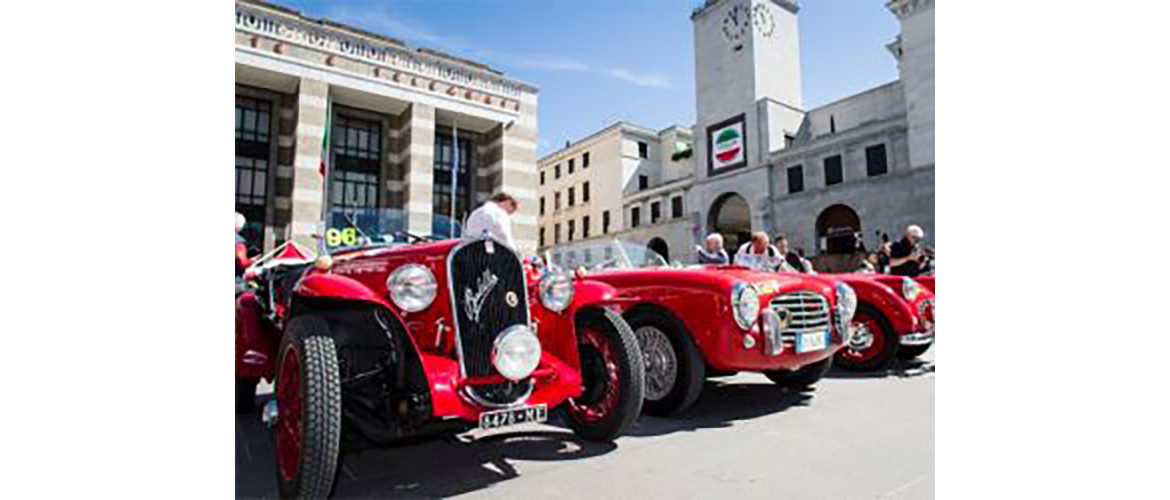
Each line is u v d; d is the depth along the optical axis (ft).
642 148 118.93
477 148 76.43
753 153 85.81
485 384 8.62
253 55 56.03
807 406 13.53
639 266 16.55
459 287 8.81
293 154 58.85
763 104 85.10
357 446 8.65
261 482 8.86
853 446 10.32
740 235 97.30
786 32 91.56
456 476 8.95
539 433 11.23
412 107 65.62
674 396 12.34
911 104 69.21
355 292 8.17
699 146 94.58
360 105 65.41
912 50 69.82
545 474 9.00
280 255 14.64
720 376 17.65
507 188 73.36
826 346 12.96
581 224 124.67
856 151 74.18
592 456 9.86
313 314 8.49
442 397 8.07
